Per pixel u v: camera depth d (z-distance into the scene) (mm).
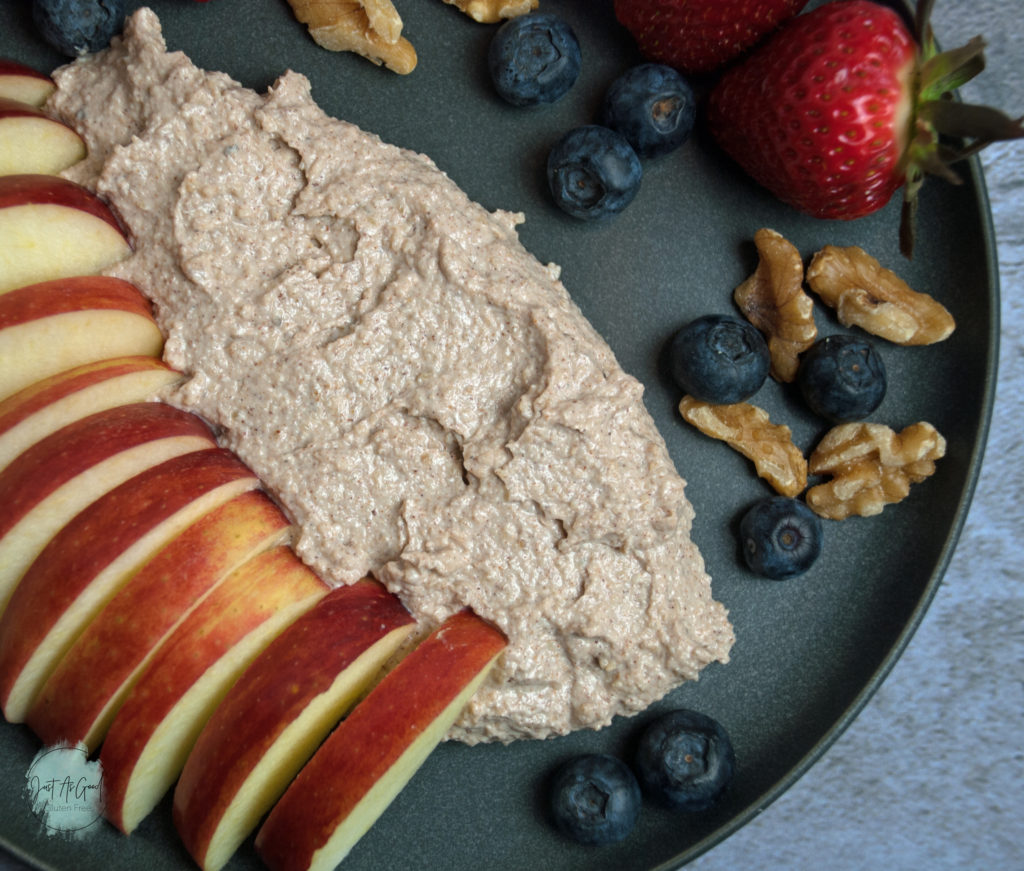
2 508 194
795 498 245
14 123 212
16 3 226
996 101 266
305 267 216
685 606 226
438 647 207
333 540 211
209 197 214
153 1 230
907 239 221
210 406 214
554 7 239
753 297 241
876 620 244
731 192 243
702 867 277
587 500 215
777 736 241
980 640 277
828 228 245
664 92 229
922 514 244
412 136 237
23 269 207
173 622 194
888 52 211
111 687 194
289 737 196
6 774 214
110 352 210
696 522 242
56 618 194
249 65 233
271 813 200
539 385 214
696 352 230
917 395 247
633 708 227
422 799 233
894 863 278
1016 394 274
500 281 217
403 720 199
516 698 219
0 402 204
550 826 234
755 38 226
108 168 214
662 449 225
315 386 213
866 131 212
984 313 240
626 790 228
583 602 217
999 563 277
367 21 229
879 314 239
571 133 231
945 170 209
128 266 217
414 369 216
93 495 200
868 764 279
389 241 218
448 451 216
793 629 244
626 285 241
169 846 218
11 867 223
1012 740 278
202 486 201
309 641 199
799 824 279
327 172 218
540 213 239
